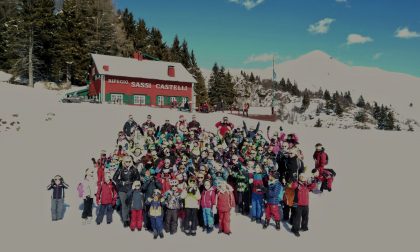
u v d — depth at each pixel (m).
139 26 87.56
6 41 58.78
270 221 12.41
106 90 43.69
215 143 18.19
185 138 19.53
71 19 62.25
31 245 10.03
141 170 12.75
